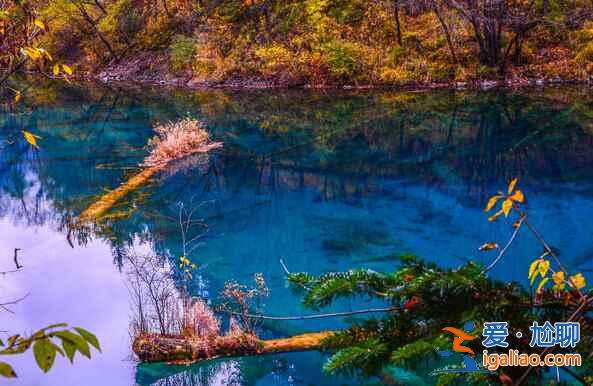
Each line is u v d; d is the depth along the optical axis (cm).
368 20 2431
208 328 494
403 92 2052
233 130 1552
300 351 469
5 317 557
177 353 468
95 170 1198
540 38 2261
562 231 751
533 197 916
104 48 2978
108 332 518
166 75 2658
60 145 1445
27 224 865
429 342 154
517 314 156
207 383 432
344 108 1814
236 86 2378
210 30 2703
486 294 162
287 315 539
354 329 173
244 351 468
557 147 1240
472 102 1802
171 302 554
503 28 2280
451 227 797
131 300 584
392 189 1009
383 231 793
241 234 801
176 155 1293
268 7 2595
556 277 156
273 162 1230
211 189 1040
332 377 425
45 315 558
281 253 722
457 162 1173
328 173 1134
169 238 793
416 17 2441
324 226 825
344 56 2247
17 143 1476
